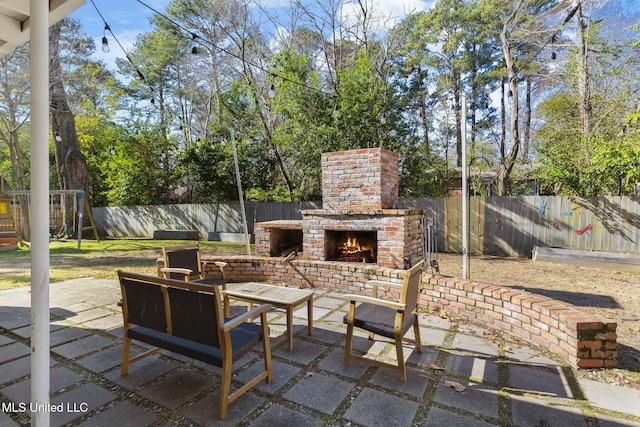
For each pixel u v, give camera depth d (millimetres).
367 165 5320
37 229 1817
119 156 15148
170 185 17188
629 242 7391
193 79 20109
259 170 13477
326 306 4430
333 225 5414
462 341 3301
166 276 4125
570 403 2279
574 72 11117
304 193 13359
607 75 10094
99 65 16719
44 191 1845
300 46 14922
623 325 3744
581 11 10648
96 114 17734
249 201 13109
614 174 7543
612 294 5004
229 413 2176
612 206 7551
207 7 15875
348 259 5531
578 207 7910
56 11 2754
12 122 12812
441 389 2463
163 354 3020
